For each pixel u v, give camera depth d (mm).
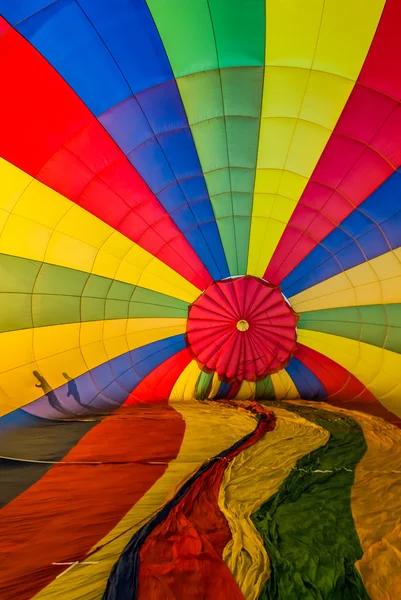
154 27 4504
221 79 4859
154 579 2750
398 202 5586
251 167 5523
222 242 6125
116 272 6223
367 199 5621
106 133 5203
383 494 3963
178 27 4492
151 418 5977
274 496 3846
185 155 5414
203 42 4586
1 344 6098
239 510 3600
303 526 3422
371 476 4316
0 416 5965
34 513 3627
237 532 3268
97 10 4395
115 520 3510
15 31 4488
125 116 5109
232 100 5004
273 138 5281
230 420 5871
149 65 4770
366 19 4320
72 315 6305
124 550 3014
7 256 5824
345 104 4949
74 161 5359
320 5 4270
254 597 2641
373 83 4750
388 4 4184
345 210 5754
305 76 4793
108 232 5902
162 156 5414
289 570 2865
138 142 5293
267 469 4340
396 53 4508
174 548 3057
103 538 3266
